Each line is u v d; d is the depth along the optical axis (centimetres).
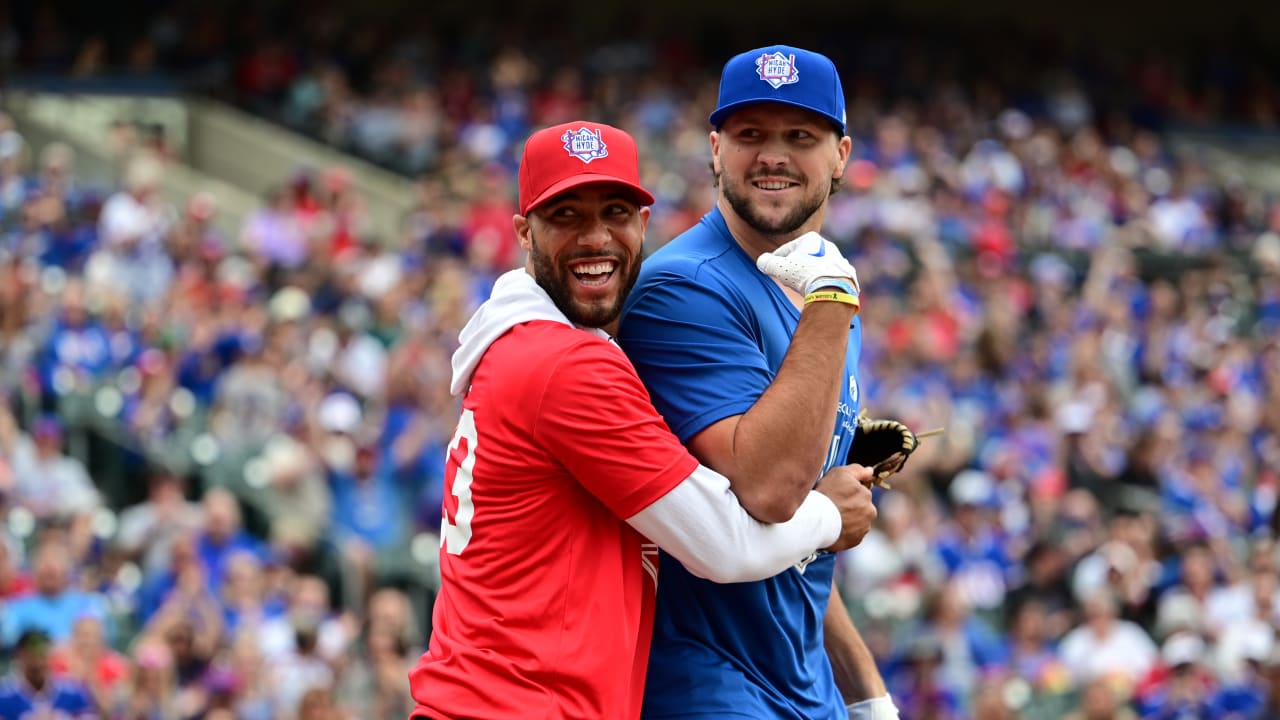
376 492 3934
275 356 4134
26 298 4222
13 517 3338
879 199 6750
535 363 1116
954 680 3538
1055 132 8638
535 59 8294
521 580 1116
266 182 7300
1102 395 5391
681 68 8662
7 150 5709
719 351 1183
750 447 1123
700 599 1209
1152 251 7131
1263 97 10344
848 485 1211
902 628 3712
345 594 3619
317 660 3072
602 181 1131
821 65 1220
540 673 1097
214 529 3397
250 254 5306
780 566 1140
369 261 5278
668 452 1107
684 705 1194
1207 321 6506
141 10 8031
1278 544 4631
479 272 5412
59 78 7288
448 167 6925
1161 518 4672
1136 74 10250
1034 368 5650
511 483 1121
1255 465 5381
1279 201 8831
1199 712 3450
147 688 2852
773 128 1216
